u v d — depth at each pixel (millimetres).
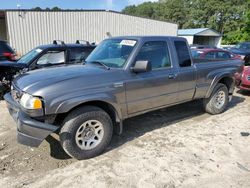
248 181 3119
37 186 2941
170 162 3529
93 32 21734
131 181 3068
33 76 3531
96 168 3342
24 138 3150
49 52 6871
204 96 5309
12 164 3404
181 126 4934
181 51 4684
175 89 4547
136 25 23766
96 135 3611
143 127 4844
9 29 18500
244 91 8555
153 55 4195
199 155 3750
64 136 3338
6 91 6543
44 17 19422
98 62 4137
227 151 3900
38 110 3074
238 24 54531
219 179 3152
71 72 3568
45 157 3609
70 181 3047
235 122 5238
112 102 3623
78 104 3279
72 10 20359
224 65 5621
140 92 3973
